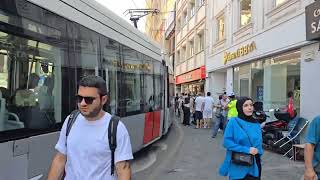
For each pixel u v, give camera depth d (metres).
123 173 3.45
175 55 51.91
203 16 33.19
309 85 14.26
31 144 5.54
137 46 11.96
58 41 6.40
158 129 15.27
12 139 5.15
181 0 46.59
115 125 3.47
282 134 13.81
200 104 24.52
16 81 5.34
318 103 13.62
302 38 14.72
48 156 5.96
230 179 5.68
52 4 6.27
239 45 22.53
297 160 12.55
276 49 17.22
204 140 18.03
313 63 14.05
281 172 10.81
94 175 3.41
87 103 3.42
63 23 6.61
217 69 27.86
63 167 3.58
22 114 5.41
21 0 5.44
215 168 11.44
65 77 6.57
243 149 5.55
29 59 5.61
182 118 27.94
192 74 37.97
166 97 17.81
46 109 5.98
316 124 5.09
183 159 12.94
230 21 24.47
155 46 14.85
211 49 29.92
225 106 19.00
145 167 11.50
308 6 13.61
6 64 5.14
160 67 15.76
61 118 6.38
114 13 9.75
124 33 10.55
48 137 5.96
